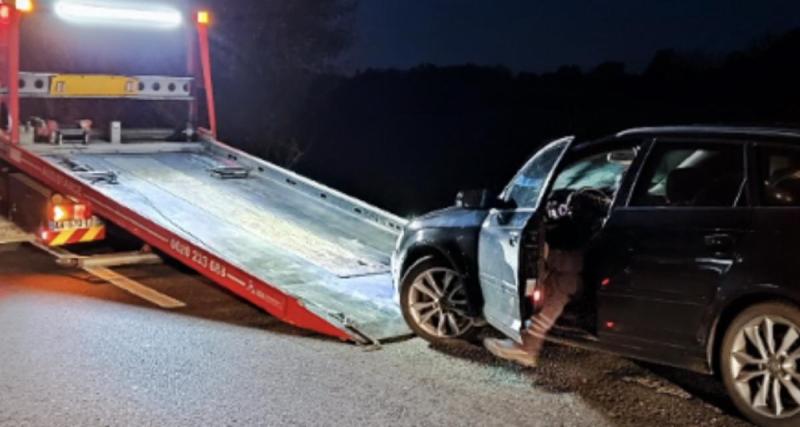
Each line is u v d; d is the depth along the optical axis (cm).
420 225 725
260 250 899
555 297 608
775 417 504
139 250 1060
